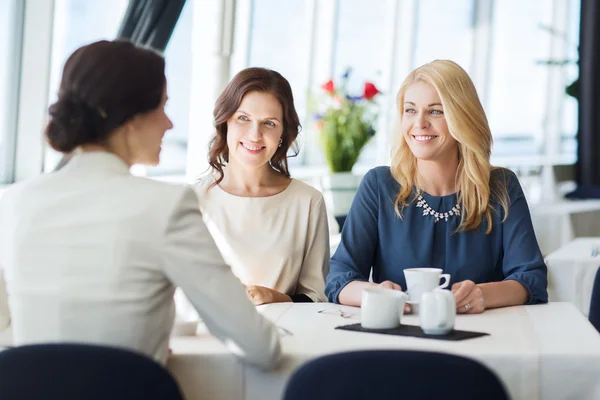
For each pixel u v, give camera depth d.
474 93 2.98
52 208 2.01
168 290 2.04
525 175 10.26
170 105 7.41
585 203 7.64
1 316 2.39
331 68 9.17
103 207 1.98
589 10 9.48
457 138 2.93
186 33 7.32
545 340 2.30
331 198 6.76
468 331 2.43
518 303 2.86
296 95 8.98
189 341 2.33
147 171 7.34
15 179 5.91
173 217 1.97
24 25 5.64
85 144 2.04
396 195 3.06
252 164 3.34
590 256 4.54
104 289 1.95
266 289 3.11
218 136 3.42
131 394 1.81
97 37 6.20
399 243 3.03
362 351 1.77
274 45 8.67
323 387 1.76
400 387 1.74
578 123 9.66
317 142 7.01
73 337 1.96
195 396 2.18
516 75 11.65
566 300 4.50
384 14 9.65
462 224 2.99
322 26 9.02
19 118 5.80
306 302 3.14
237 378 2.17
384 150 9.77
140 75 2.02
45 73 5.77
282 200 3.43
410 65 9.92
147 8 5.55
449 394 1.73
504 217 3.01
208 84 5.36
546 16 11.67
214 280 1.99
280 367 2.15
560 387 2.15
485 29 10.88
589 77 9.55
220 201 3.42
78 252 1.97
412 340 2.31
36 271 1.99
